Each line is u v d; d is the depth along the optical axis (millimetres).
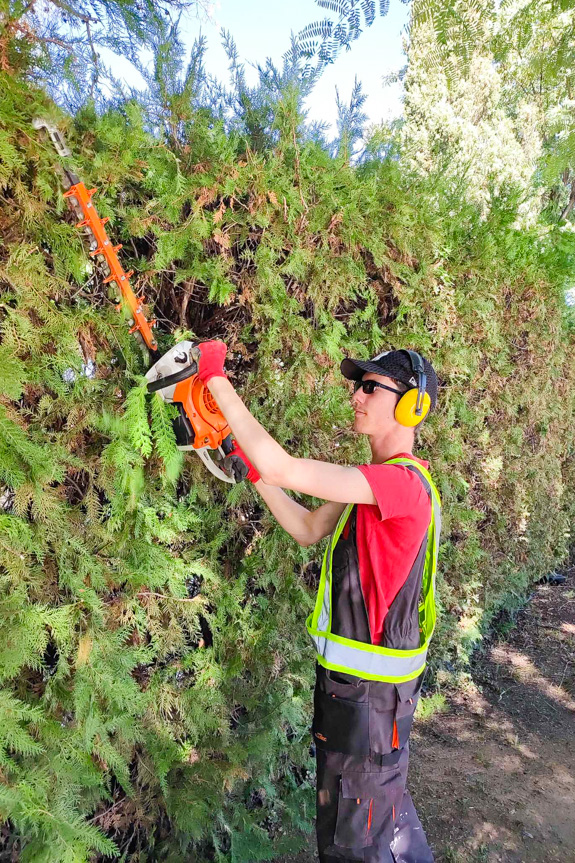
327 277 2113
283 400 2076
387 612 1514
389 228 2324
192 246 1786
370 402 1617
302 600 2240
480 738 3203
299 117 1915
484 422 3779
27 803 1392
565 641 4469
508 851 2438
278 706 2232
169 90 1715
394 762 1537
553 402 4883
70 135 1443
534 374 4289
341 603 1547
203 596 1985
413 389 1581
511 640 4469
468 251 3062
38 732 1486
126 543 1690
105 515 1698
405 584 1513
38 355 1446
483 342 3344
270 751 2225
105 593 1699
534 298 3887
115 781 1866
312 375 2117
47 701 1536
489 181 3264
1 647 1378
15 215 1356
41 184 1327
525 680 3875
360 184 2125
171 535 1770
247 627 2068
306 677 2373
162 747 1825
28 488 1407
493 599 4250
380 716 1518
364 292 2348
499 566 4242
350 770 1516
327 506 1768
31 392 1490
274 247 1922
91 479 1587
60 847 1423
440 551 3406
